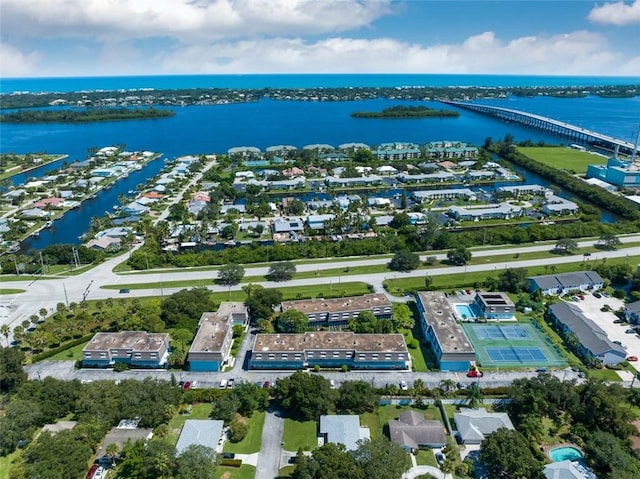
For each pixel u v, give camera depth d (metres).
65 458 91.56
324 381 113.56
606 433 99.00
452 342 131.62
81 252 198.50
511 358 134.00
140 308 150.38
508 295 168.38
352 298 155.88
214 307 155.00
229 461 97.25
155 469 93.25
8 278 183.50
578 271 180.00
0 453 99.25
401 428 103.44
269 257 199.00
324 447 92.75
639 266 173.12
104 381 116.69
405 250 192.25
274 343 131.12
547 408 108.81
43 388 111.50
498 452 91.69
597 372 127.62
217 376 126.12
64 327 143.50
